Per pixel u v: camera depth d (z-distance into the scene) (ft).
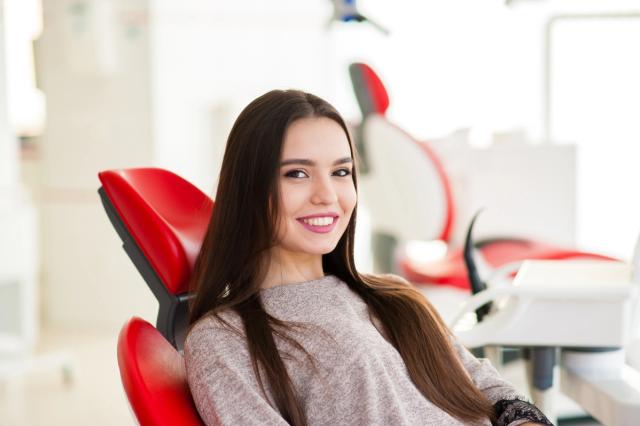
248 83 14.21
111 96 13.52
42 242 14.02
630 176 15.52
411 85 15.56
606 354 5.41
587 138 15.55
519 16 15.21
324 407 3.87
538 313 5.25
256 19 14.11
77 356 12.17
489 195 10.53
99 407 9.71
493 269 9.29
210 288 4.24
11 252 10.73
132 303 13.94
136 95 13.44
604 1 14.84
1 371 10.31
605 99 15.39
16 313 11.19
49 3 13.32
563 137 15.55
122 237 4.60
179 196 4.93
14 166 12.10
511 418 4.33
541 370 5.50
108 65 13.30
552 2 14.97
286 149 4.13
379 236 10.47
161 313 4.58
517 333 5.28
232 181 4.19
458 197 10.52
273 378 3.80
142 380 3.55
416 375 4.28
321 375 3.89
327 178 4.18
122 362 3.67
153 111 13.42
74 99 13.61
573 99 15.44
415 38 15.42
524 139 12.52
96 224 13.84
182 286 4.59
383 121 9.79
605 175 15.58
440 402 4.26
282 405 3.80
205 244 4.31
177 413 3.64
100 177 4.58
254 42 14.19
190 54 13.66
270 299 4.19
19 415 9.41
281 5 14.29
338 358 3.92
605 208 15.61
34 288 13.00
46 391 10.43
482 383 4.58
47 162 13.84
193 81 13.74
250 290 4.21
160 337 4.32
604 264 5.93
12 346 10.98
